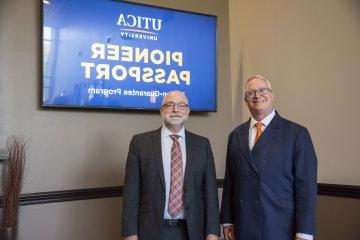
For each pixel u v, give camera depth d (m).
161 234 2.05
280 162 1.97
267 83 2.11
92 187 2.97
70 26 2.84
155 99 3.17
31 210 2.74
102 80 2.96
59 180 2.85
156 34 3.19
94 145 2.99
